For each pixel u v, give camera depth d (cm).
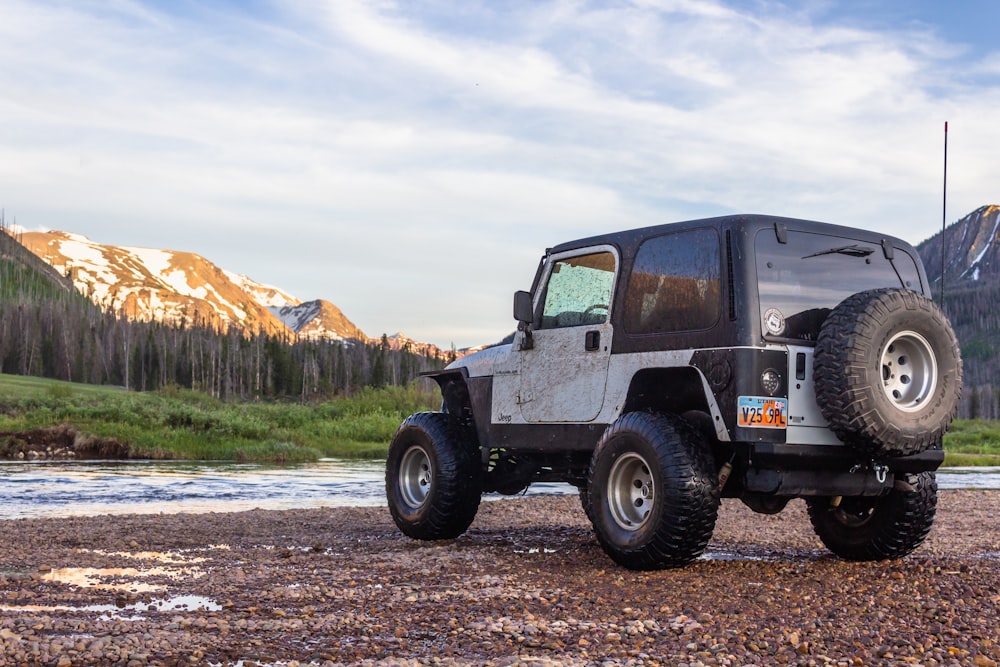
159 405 4312
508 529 989
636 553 639
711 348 630
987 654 422
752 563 707
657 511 625
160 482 1970
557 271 777
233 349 17350
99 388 8969
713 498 620
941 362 616
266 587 607
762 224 639
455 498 838
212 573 664
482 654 431
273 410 5438
